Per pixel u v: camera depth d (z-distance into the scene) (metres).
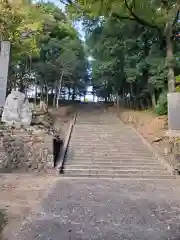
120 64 21.89
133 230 4.91
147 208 6.28
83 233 4.74
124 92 29.62
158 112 18.62
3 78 14.84
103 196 7.35
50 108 25.05
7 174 10.64
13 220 5.39
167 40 17.62
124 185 8.90
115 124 19.23
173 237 4.59
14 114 12.48
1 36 16.22
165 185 8.99
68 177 10.24
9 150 11.45
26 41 17.48
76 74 29.48
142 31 19.42
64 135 15.97
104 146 14.08
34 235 4.63
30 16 17.53
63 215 5.72
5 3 15.34
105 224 5.21
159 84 18.28
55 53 24.91
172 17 16.22
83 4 14.22
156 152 13.09
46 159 11.32
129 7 15.33
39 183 9.06
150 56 18.70
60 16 26.05
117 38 20.81
